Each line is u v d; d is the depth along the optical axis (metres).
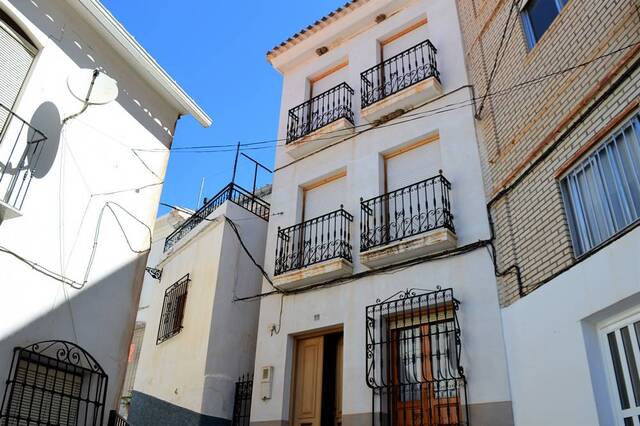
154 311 13.86
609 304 5.70
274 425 9.26
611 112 6.21
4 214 6.94
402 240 8.87
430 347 7.88
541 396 6.50
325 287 9.82
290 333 9.91
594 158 6.50
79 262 7.87
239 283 11.46
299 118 12.28
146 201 9.20
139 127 9.39
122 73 9.28
